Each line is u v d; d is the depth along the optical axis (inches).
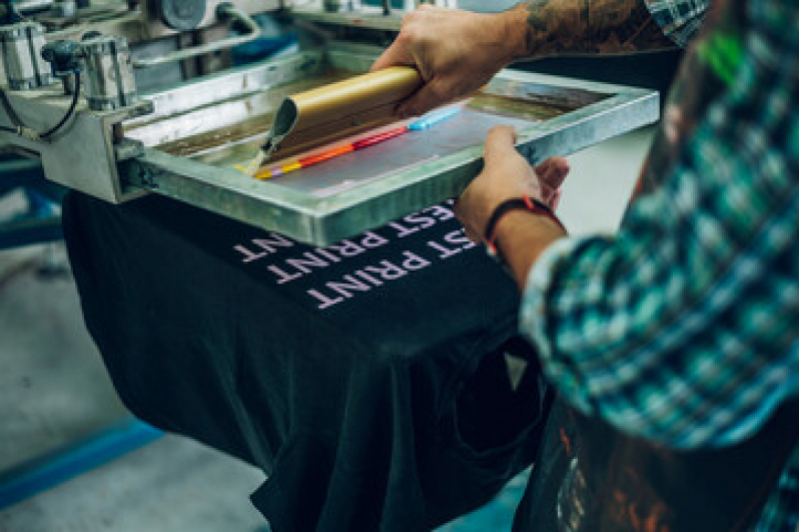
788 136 13.3
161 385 39.2
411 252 32.8
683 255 14.5
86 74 29.6
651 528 22.4
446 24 32.2
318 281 30.6
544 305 16.8
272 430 34.5
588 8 31.6
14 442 63.6
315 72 43.7
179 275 34.4
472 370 28.9
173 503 58.9
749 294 14.0
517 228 21.6
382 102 32.2
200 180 27.2
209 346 34.9
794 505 21.2
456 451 30.3
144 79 42.6
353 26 46.8
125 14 42.9
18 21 35.9
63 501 58.9
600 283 16.1
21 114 33.4
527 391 32.8
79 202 37.7
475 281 30.6
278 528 31.3
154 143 35.9
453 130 36.3
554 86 37.5
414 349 26.6
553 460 27.1
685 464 21.2
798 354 14.6
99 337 40.9
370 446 28.1
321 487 31.6
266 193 25.6
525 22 31.9
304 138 31.0
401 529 27.9
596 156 66.1
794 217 13.4
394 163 32.8
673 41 31.1
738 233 13.8
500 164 24.8
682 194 14.5
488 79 33.4
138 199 35.9
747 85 13.9
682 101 16.6
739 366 14.7
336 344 28.1
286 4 47.8
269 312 30.5
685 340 14.8
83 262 39.3
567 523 25.6
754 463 21.2
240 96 40.2
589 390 16.5
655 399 15.6
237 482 61.1
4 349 75.9
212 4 43.1
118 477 61.5
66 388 70.5
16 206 70.2
